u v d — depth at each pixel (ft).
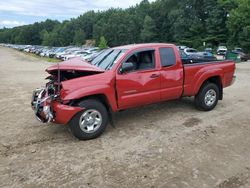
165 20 278.46
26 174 13.17
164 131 18.49
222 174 12.94
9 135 18.19
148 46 19.35
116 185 12.19
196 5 240.12
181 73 20.65
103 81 17.11
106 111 17.61
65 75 17.74
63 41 441.68
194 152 15.24
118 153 15.29
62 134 18.24
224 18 210.79
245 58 103.30
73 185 12.25
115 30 329.72
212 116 21.68
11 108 25.61
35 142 16.96
